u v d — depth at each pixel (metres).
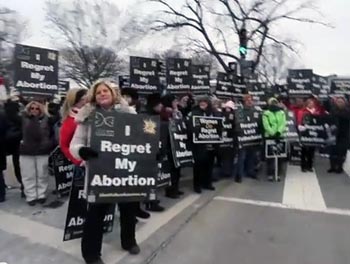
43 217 6.09
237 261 4.94
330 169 11.09
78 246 5.02
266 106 10.99
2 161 6.86
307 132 10.97
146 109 6.95
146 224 6.04
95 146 4.19
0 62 36.69
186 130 7.76
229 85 11.65
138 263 4.66
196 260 4.91
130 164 4.35
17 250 4.88
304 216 6.89
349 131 10.99
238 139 9.40
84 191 4.61
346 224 6.52
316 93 15.35
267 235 5.89
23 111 7.38
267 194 8.38
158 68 10.84
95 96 4.40
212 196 8.00
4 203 6.82
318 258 5.12
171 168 7.48
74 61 37.88
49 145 6.82
